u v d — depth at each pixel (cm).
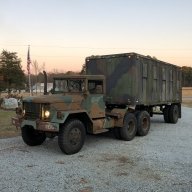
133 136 1122
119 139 1111
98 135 1205
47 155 866
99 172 706
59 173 698
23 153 888
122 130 1079
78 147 891
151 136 1192
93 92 970
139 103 1170
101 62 1204
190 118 1869
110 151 921
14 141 1056
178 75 1652
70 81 976
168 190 594
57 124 831
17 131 1239
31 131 967
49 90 1018
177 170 722
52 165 763
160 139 1124
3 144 1008
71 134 872
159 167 747
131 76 1130
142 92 1203
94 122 963
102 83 1003
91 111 956
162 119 1789
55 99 863
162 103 1430
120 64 1155
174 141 1083
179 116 1677
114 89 1167
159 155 867
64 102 877
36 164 771
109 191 589
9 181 643
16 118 947
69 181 644
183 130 1349
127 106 1133
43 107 864
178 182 639
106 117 1027
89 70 1238
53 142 1046
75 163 783
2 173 696
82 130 904
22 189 598
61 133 859
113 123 1054
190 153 893
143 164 774
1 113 2045
